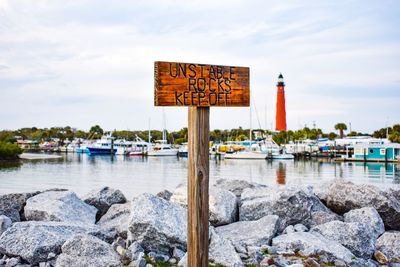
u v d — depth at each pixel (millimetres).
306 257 8633
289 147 116375
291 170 69500
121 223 10859
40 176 57344
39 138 199750
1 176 57188
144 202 9305
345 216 11133
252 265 8227
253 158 97875
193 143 5699
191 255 5676
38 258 8305
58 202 11562
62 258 7797
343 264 8375
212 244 8633
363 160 87312
